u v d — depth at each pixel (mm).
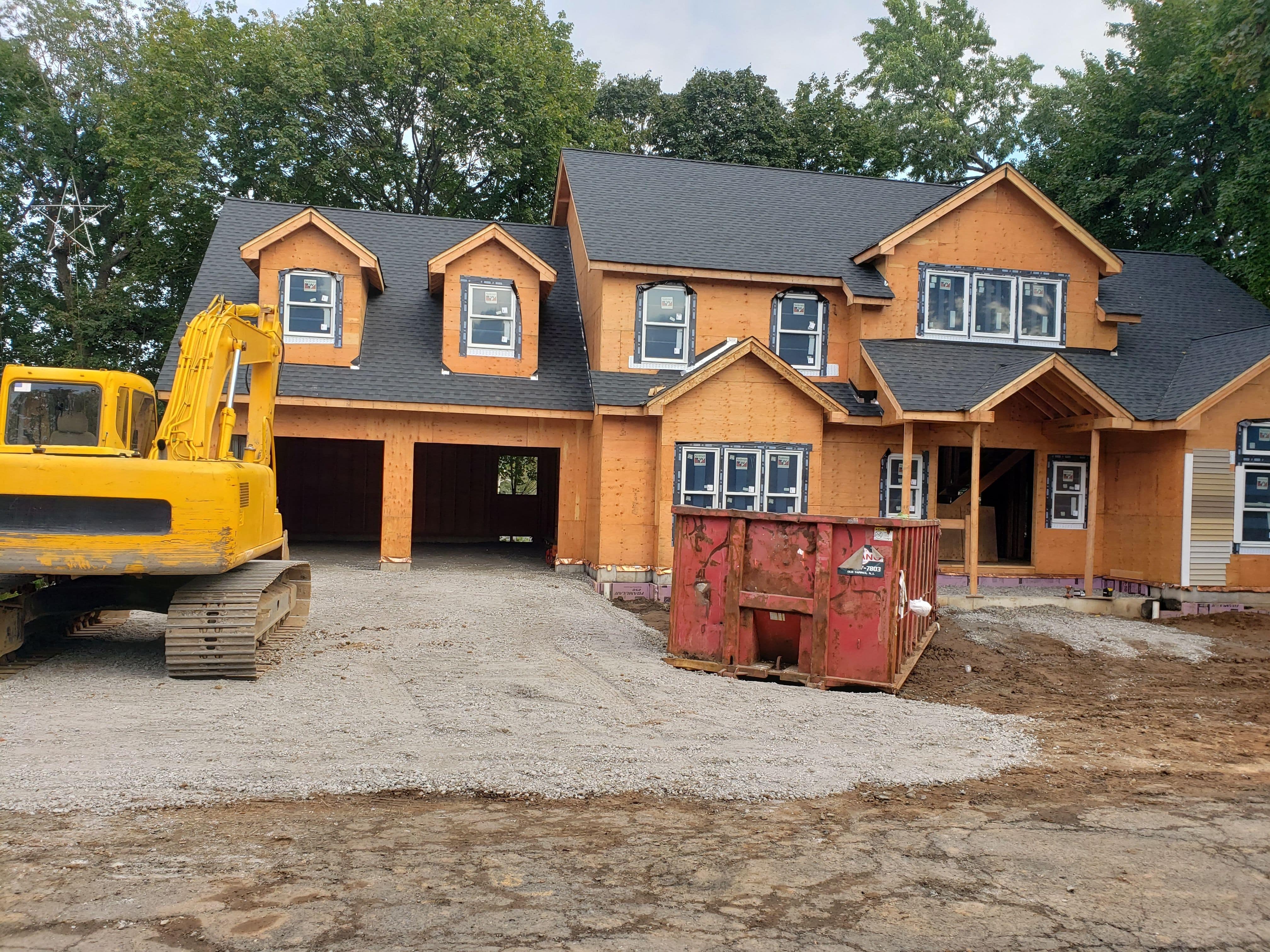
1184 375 18250
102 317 31031
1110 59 29109
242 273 19828
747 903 4508
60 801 5555
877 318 18641
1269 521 17281
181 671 8961
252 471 9992
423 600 14508
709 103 38000
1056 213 18875
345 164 30391
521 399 18203
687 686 9633
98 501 8531
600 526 17266
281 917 4148
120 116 29047
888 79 43250
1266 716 9828
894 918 4395
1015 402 18641
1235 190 21703
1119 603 17031
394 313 19719
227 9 30969
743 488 17156
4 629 9305
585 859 5008
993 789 6617
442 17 30953
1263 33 17641
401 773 6336
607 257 17734
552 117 31953
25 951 3762
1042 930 4316
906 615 10664
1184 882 4945
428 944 3945
